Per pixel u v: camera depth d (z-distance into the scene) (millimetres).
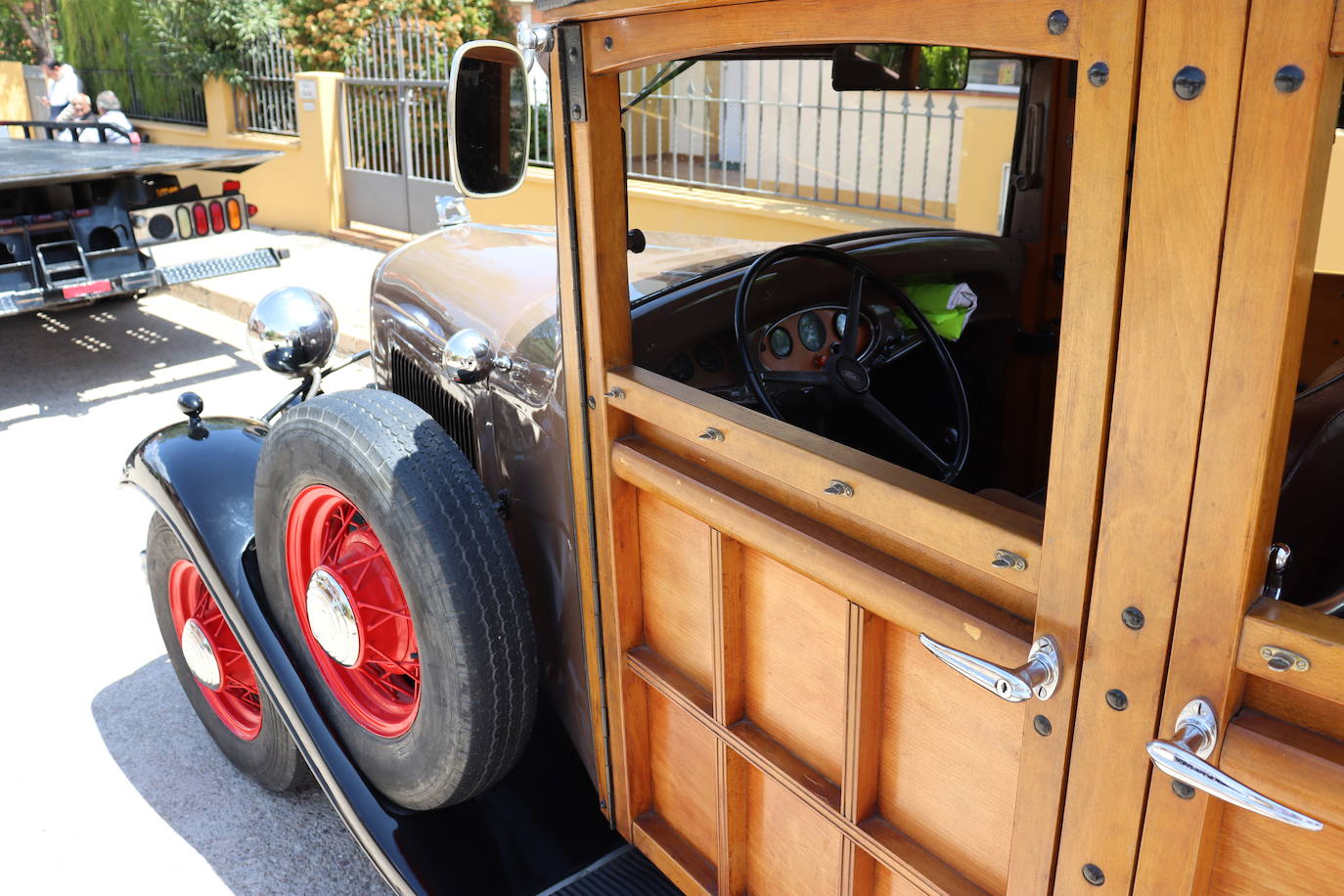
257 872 2406
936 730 1173
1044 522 948
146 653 3281
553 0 1350
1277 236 748
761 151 6008
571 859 1838
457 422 2217
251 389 5875
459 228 2703
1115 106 813
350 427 1797
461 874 1825
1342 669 776
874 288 2232
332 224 9352
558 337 1762
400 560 1740
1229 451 805
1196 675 864
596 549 1637
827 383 2080
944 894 1175
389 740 1939
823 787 1333
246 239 9289
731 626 1416
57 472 4727
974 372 2609
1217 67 750
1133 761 929
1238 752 850
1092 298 865
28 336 7074
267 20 10141
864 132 5789
